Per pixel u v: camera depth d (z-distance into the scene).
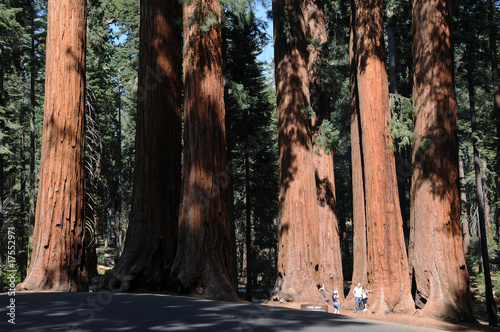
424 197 17.47
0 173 28.50
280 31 21.06
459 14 26.30
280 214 20.17
